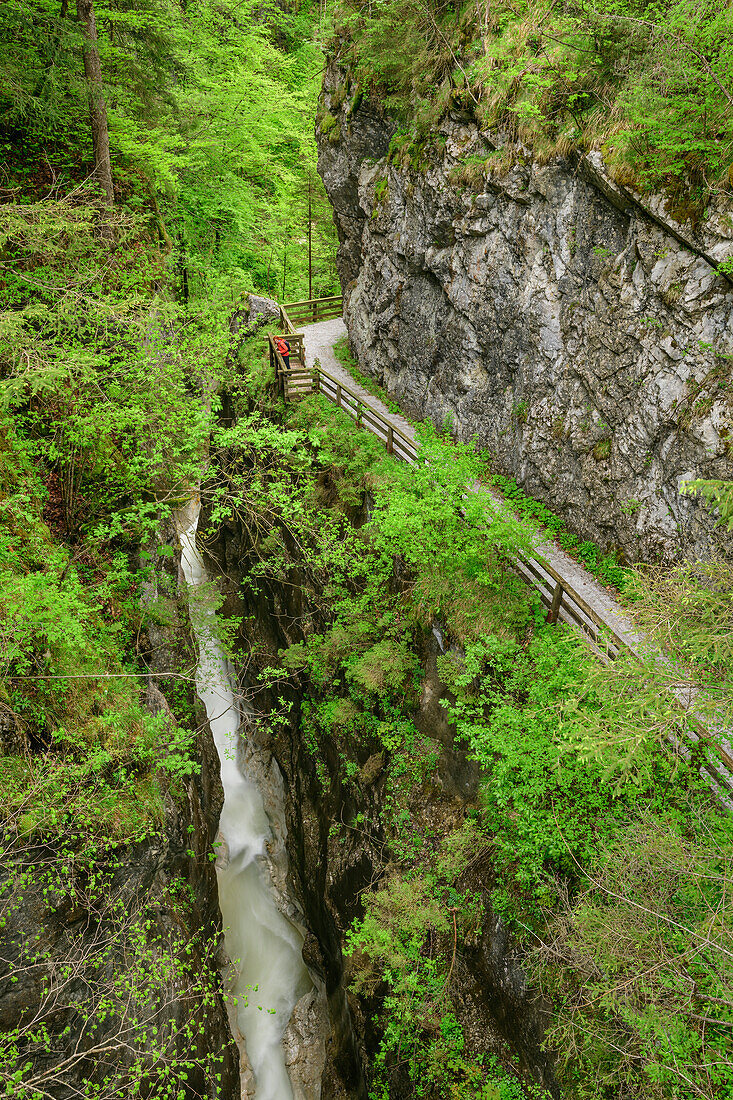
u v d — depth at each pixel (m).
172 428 11.79
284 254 31.58
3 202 14.54
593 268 11.73
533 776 8.22
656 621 6.22
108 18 16.12
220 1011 12.84
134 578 13.16
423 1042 9.86
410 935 10.41
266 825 17.42
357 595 14.52
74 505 12.30
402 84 16.47
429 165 15.17
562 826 7.88
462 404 15.64
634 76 9.91
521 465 14.05
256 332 22.00
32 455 11.16
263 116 28.22
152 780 10.50
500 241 13.67
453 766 11.35
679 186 9.80
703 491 6.25
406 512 11.33
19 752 8.32
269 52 30.97
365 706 13.79
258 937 15.41
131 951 9.33
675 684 5.78
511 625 10.55
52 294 10.35
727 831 6.62
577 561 12.40
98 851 8.80
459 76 14.18
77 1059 8.24
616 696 6.24
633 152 10.38
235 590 21.78
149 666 12.96
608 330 11.51
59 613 8.38
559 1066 7.79
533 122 12.35
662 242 10.32
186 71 25.38
